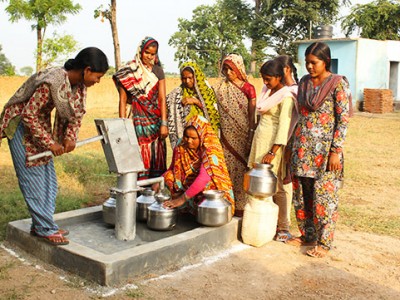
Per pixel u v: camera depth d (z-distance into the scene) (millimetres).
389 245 4816
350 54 23547
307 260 4320
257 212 4527
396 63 25922
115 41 12734
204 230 4363
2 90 23797
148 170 5320
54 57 25734
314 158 4312
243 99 5016
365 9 33625
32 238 4137
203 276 3873
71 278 3717
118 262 3629
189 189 4508
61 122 3893
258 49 38625
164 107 5199
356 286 3836
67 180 6922
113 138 4039
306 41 25062
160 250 3910
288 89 4551
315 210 4410
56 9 25453
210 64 43500
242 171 5082
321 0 37938
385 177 8211
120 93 5223
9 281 3674
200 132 4594
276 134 4594
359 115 21234
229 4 41875
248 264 4164
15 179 6871
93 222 4852
